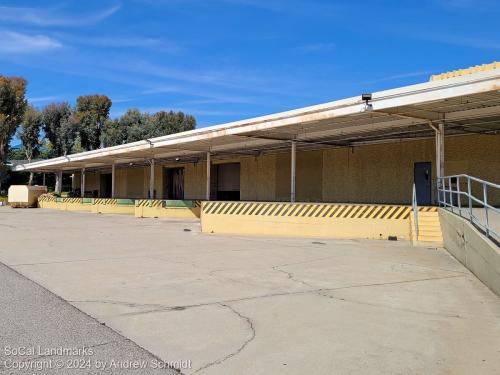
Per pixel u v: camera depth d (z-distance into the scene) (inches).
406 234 611.8
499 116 581.6
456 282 341.7
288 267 404.5
